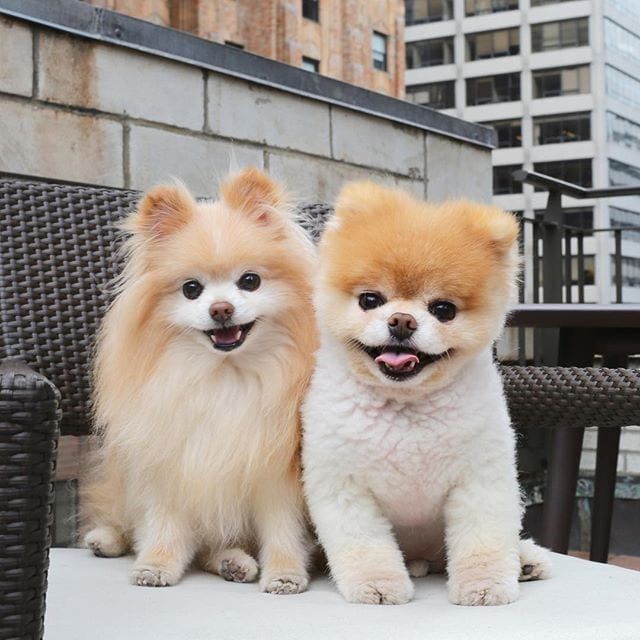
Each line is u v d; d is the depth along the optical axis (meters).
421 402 1.23
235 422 1.38
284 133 3.59
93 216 1.73
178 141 3.19
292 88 3.58
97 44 2.94
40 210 1.69
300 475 1.38
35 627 0.90
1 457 0.87
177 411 1.40
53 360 1.65
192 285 1.46
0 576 0.87
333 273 1.24
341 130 3.84
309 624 1.05
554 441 2.17
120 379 1.43
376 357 1.21
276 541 1.38
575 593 1.23
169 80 3.16
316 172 3.73
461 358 1.22
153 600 1.20
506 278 1.28
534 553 1.36
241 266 1.46
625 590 1.24
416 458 1.23
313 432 1.28
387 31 20.14
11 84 2.73
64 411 1.65
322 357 1.33
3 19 2.70
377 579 1.20
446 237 1.22
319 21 18.23
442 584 1.34
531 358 4.35
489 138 4.75
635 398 1.52
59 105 2.86
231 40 16.17
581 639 0.99
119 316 1.47
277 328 1.45
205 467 1.38
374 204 1.28
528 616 1.09
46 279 1.67
